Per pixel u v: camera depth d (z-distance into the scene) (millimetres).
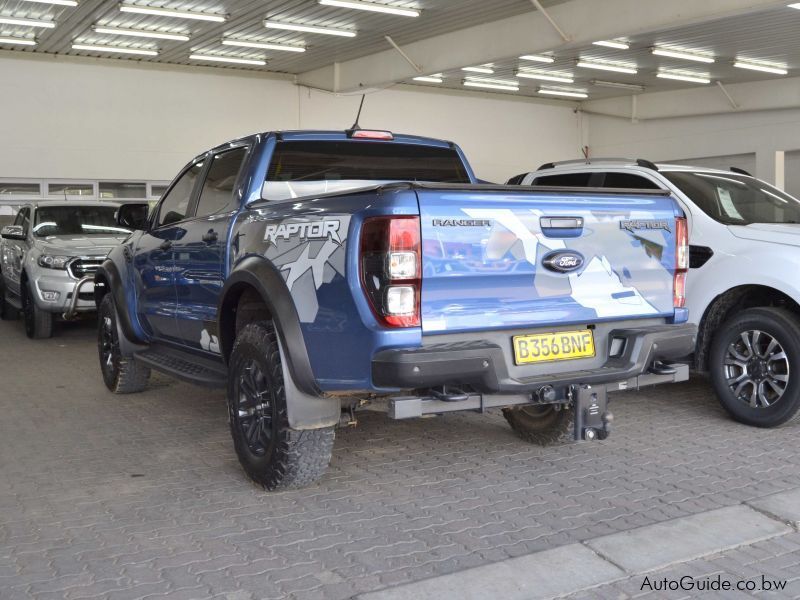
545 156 25172
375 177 4508
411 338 3059
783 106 21047
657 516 3439
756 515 3404
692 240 5293
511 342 3318
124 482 3992
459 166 4816
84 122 17625
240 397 3881
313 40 16734
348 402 3635
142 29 15594
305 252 3389
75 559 3037
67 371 7234
